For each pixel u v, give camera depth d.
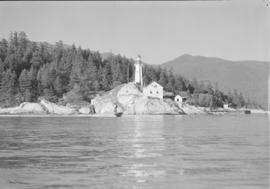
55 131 104.94
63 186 39.22
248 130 113.94
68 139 82.38
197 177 43.53
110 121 162.25
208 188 39.16
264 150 64.81
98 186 39.38
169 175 44.44
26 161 52.88
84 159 54.84
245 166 49.59
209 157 57.12
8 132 100.38
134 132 102.94
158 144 73.44
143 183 40.81
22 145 70.75
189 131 108.00
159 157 57.00
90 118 195.12
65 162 52.31
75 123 145.75
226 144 73.75
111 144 73.19
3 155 58.09
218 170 47.16
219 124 145.75
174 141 79.19
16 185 39.50
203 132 104.81
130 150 64.50
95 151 62.97
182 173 45.47
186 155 59.00
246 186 39.78
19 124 136.75
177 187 39.44
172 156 58.03
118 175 44.25
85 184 40.06
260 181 41.69
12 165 49.84
